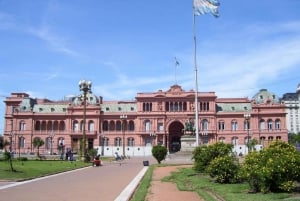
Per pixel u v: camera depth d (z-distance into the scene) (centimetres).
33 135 15362
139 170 4847
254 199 2027
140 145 14675
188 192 2505
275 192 2273
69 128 15212
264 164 2323
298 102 18575
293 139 14775
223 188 2564
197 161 3684
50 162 6500
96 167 5631
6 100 16138
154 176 3816
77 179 3462
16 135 15425
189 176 3619
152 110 14888
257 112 14600
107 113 15238
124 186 2845
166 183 3127
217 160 2944
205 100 14825
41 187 2752
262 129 14550
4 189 2605
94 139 15025
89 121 15225
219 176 2900
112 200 2112
